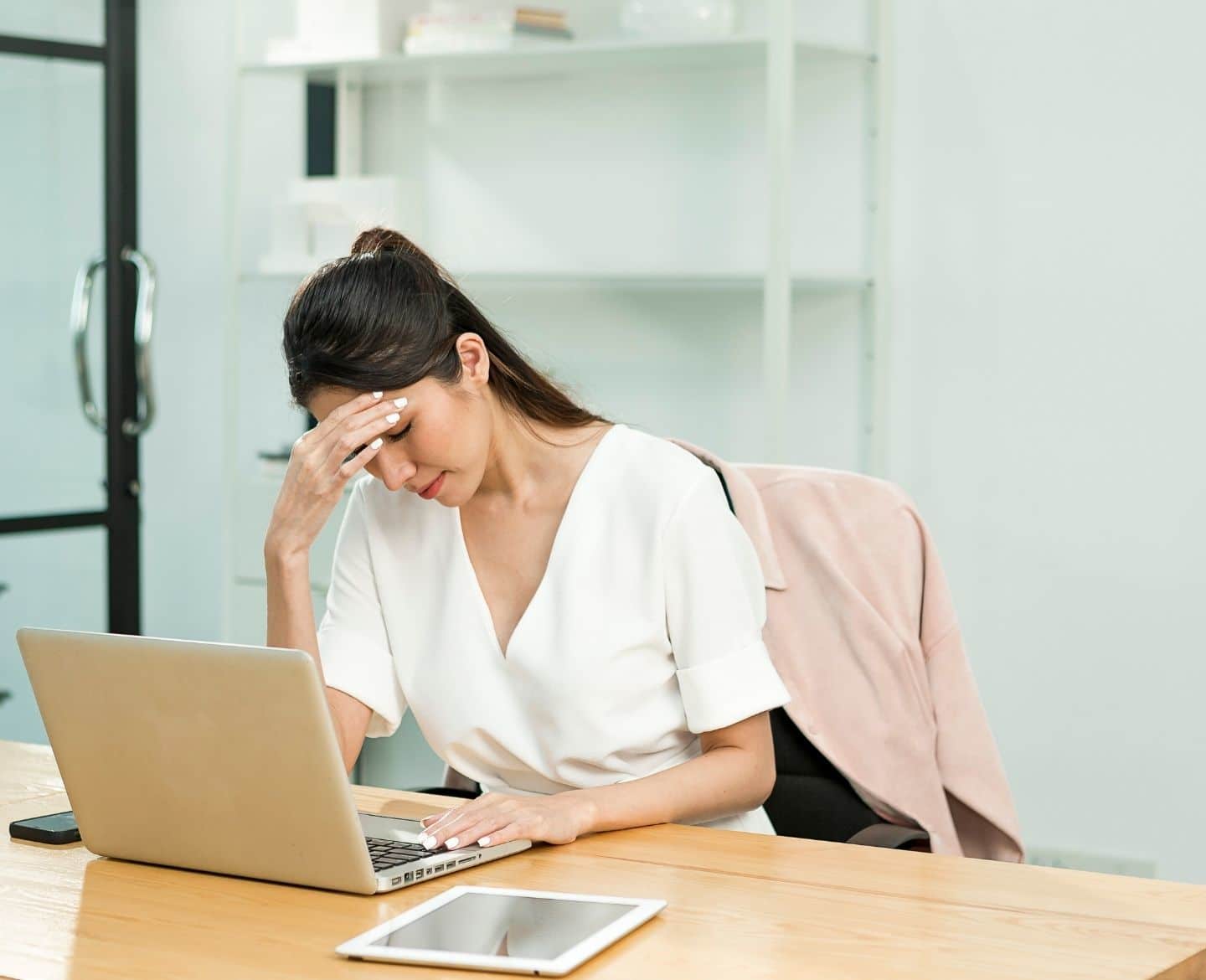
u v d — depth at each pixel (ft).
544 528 6.26
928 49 11.20
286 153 14.32
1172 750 10.61
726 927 4.32
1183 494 10.49
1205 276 10.36
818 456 11.82
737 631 5.98
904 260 11.36
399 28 12.61
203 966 4.08
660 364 12.50
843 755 6.85
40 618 13.83
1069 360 10.82
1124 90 10.56
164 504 15.35
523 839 5.14
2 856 5.21
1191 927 4.33
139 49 15.15
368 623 6.54
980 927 4.32
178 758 4.80
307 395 5.83
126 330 14.42
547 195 12.97
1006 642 11.12
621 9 12.50
